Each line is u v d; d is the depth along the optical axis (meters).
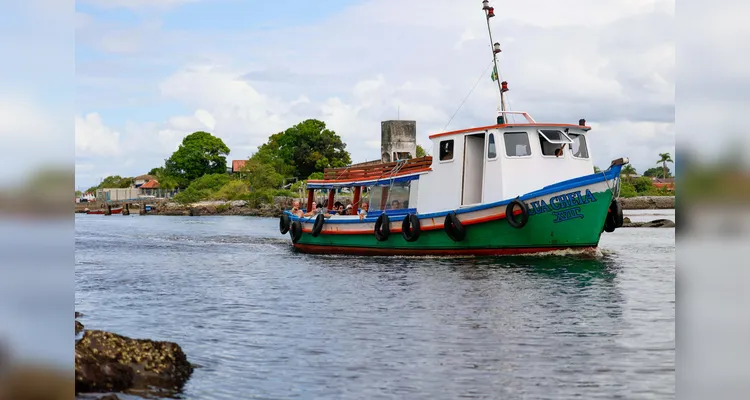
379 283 20.50
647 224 45.53
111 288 20.91
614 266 22.28
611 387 9.94
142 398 9.52
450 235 25.14
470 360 11.52
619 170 22.30
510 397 9.59
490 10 26.83
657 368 10.82
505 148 24.86
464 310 15.82
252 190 104.81
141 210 107.00
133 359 10.29
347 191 45.06
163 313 16.53
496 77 26.94
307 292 19.34
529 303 16.44
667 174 109.19
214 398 9.62
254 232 52.25
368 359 11.70
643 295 17.17
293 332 13.99
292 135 121.56
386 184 30.02
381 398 9.63
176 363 10.64
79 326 12.17
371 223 28.62
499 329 13.77
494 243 24.53
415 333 13.62
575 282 19.31
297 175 119.31
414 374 10.76
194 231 53.97
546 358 11.53
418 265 24.30
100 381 9.77
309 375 10.79
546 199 23.22
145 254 32.75
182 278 23.23
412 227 26.44
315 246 32.12
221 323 15.13
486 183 25.17
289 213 36.38
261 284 21.31
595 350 11.99
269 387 10.17
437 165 27.17
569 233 23.31
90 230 56.03
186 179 146.50
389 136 36.06
